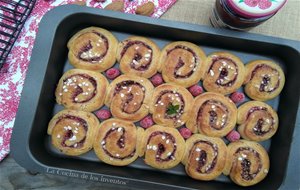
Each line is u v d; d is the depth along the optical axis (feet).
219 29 0.90
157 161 0.91
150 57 0.95
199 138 0.94
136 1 1.01
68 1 1.01
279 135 0.94
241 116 0.95
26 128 0.84
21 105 0.85
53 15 0.88
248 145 0.94
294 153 0.86
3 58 0.98
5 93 0.98
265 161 0.92
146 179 0.88
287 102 0.94
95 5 1.01
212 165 0.92
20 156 0.84
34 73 0.86
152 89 0.95
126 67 0.95
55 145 0.91
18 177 0.99
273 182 0.90
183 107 0.94
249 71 0.96
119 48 0.96
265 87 0.95
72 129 0.92
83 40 0.95
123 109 0.94
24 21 0.99
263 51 0.96
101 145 0.92
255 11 0.83
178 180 0.91
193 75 0.95
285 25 1.01
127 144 0.92
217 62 0.95
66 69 0.97
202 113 0.94
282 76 0.95
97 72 0.96
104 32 0.96
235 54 0.98
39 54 0.87
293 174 0.86
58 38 0.91
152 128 0.93
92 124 0.93
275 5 0.83
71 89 0.94
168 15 1.01
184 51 0.95
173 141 0.92
